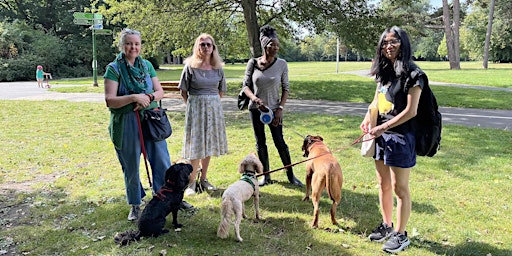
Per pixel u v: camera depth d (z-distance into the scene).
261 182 5.42
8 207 4.70
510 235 3.83
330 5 14.77
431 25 41.94
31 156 6.96
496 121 9.85
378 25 14.57
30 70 33.28
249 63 5.18
